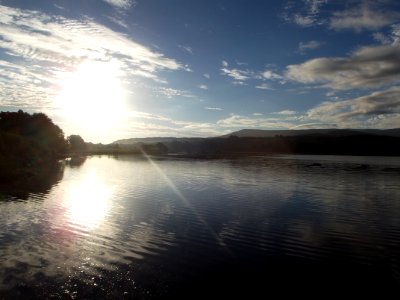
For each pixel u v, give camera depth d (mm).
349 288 18500
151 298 16609
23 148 89375
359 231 28891
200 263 21188
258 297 17281
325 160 149000
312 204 40312
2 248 22234
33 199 39344
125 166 103375
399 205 40031
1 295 16250
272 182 61688
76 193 45219
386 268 21219
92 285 17609
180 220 31453
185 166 104812
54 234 25703
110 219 31062
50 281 17812
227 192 48906
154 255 22188
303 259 22422
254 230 28672
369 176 74188
